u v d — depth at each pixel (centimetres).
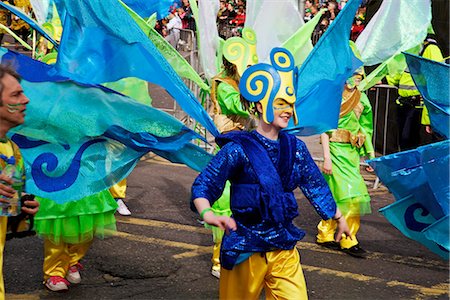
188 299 567
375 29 736
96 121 484
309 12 1516
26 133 480
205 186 405
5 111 413
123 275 612
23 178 427
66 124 482
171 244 698
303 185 429
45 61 589
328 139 677
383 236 757
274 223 411
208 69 641
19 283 585
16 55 473
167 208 824
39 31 555
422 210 520
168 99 1416
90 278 603
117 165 501
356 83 688
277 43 653
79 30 486
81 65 487
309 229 771
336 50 533
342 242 688
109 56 488
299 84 527
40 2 699
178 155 503
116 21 484
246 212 410
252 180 411
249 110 430
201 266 640
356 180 684
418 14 733
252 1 654
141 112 485
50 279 566
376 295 592
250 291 418
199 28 643
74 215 542
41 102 475
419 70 514
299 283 419
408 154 507
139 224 758
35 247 670
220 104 564
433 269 659
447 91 517
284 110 416
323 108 533
